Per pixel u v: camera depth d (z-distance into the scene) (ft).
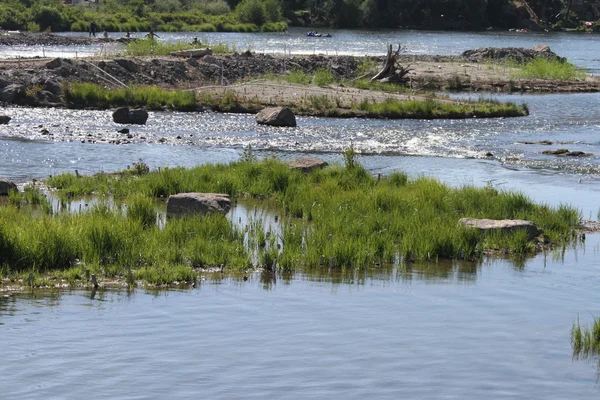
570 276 86.38
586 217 117.29
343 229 98.84
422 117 224.74
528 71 353.10
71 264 85.20
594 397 56.13
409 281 83.05
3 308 71.15
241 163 139.23
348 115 222.69
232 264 86.94
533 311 73.82
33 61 264.11
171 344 63.62
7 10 601.62
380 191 115.96
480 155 170.91
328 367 59.93
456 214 110.42
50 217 98.37
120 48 426.92
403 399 55.06
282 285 80.64
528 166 160.25
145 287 78.84
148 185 122.93
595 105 264.52
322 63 334.65
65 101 225.76
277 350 62.95
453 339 66.08
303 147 175.83
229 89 252.01
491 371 59.93
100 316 69.67
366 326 68.74
